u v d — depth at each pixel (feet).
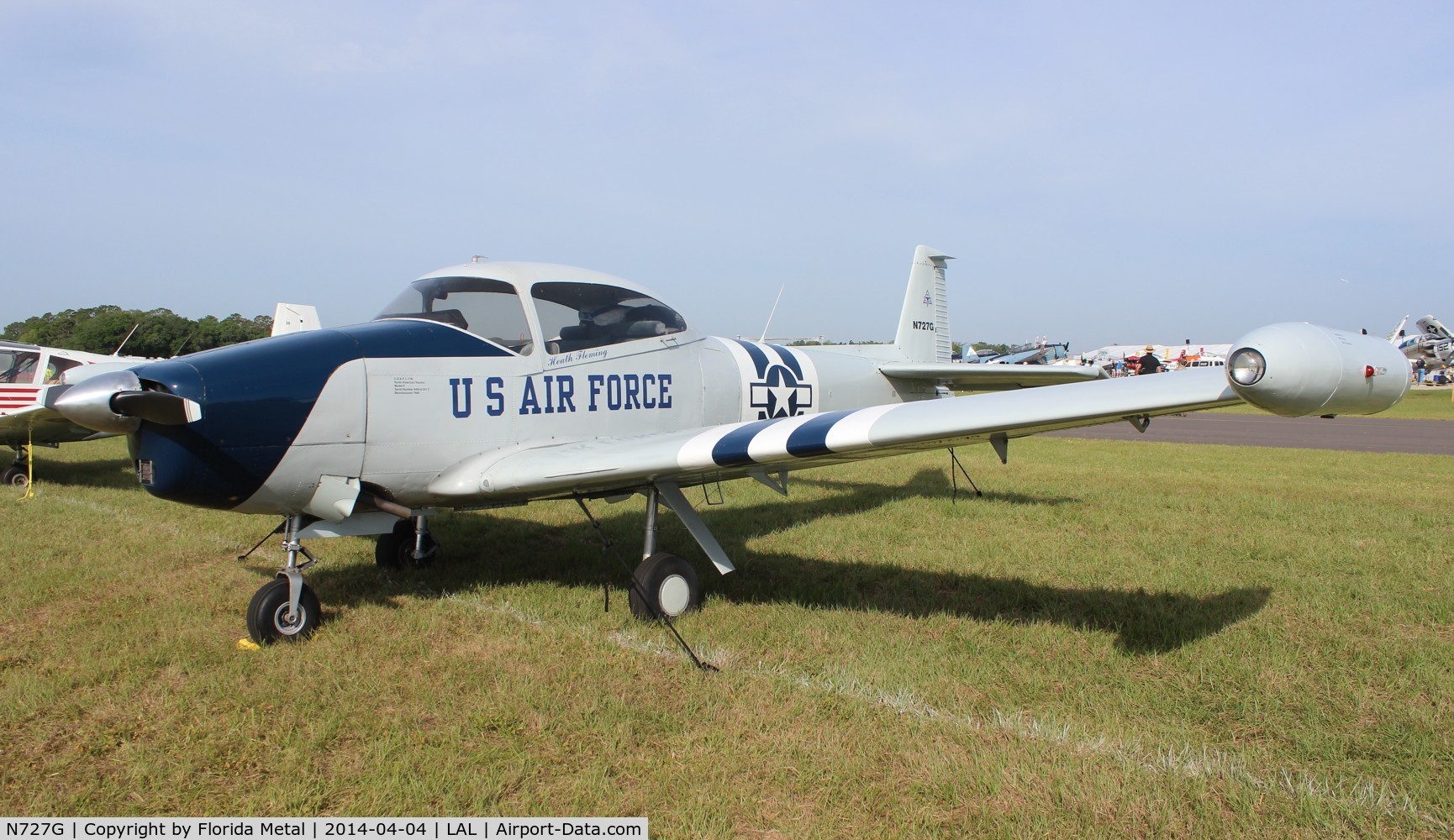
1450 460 36.91
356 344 12.40
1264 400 7.91
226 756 8.41
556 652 11.28
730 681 10.28
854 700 9.77
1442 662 11.00
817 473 31.07
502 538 19.51
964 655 11.31
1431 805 7.56
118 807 7.52
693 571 13.46
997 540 18.88
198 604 13.73
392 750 8.54
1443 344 146.61
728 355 17.81
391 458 12.51
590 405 14.75
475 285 13.94
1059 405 9.76
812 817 7.38
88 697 9.87
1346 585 14.76
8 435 27.66
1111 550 17.78
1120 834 7.09
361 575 15.84
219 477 11.19
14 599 13.74
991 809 7.45
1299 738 8.79
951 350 28.99
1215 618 12.86
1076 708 9.68
